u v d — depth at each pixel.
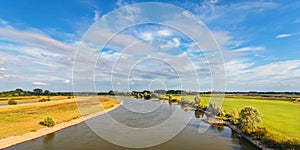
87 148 18.84
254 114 22.86
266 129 20.64
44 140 21.67
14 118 30.97
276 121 26.16
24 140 21.48
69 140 21.48
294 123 24.78
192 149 18.22
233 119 26.94
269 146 18.03
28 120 29.81
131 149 18.38
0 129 24.25
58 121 29.88
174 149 18.17
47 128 25.98
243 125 23.06
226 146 19.20
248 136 21.69
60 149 18.73
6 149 18.83
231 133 23.56
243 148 18.83
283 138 17.86
